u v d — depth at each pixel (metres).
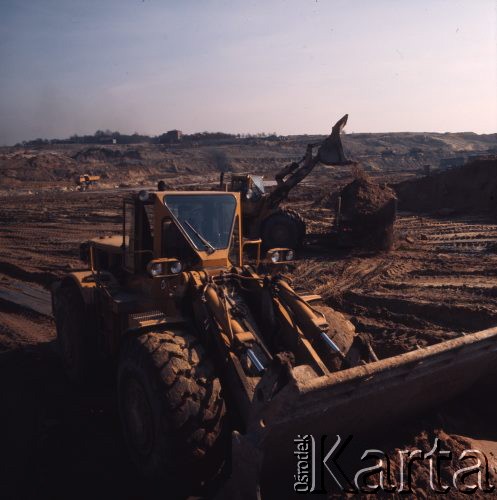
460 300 9.25
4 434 5.34
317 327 4.61
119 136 157.00
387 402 4.07
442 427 4.69
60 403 5.96
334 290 10.57
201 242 5.19
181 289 4.74
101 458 4.85
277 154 104.19
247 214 15.12
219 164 91.75
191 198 5.31
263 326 4.82
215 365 4.46
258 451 3.46
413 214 24.39
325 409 3.55
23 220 25.97
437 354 4.00
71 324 6.31
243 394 4.13
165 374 4.05
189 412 3.97
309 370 3.68
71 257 15.82
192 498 4.15
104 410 5.77
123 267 6.09
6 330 8.73
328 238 15.50
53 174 69.00
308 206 27.73
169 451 3.98
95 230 22.00
